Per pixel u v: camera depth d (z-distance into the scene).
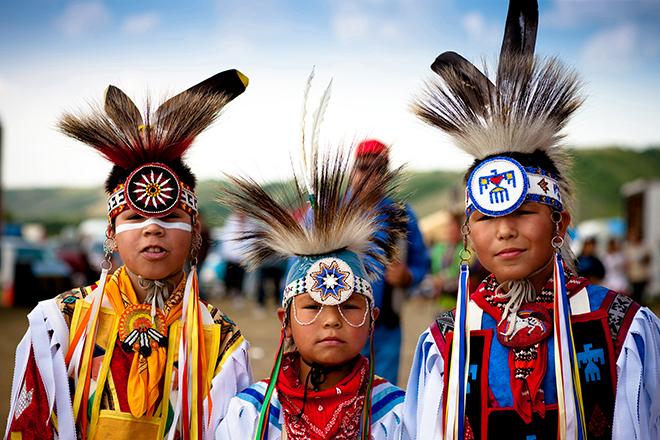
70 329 2.29
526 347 2.00
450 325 2.13
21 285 12.15
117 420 2.22
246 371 2.36
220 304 13.41
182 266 2.39
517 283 2.06
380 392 2.24
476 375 2.03
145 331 2.29
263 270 11.76
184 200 2.30
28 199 87.62
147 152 2.31
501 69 2.14
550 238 2.02
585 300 2.04
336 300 2.12
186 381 2.26
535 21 2.21
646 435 1.91
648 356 1.96
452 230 7.41
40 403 2.21
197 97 2.39
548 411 1.94
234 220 2.41
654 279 18.83
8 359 7.02
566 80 2.15
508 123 2.07
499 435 1.96
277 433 2.18
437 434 2.05
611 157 68.94
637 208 21.42
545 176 2.03
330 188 2.26
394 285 3.67
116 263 5.34
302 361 2.22
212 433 2.26
